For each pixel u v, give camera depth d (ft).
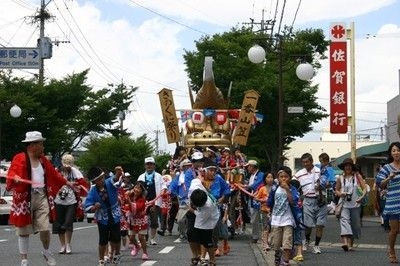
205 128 72.90
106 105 136.87
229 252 49.11
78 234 64.64
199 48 129.80
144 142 186.09
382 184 40.06
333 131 90.22
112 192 38.09
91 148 180.04
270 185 49.26
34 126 124.16
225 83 126.11
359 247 52.90
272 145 130.00
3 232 68.69
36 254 45.60
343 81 90.12
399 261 42.29
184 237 57.57
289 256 37.04
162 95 73.72
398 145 39.83
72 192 46.21
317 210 47.65
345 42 90.33
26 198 34.91
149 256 45.98
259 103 123.85
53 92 129.29
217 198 37.99
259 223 55.47
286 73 124.26
